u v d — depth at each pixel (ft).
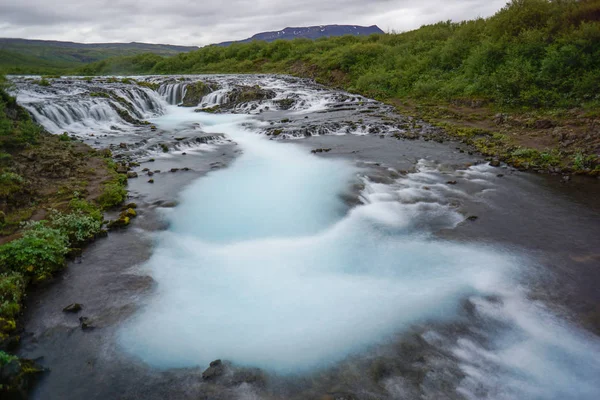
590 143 41.68
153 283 22.36
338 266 24.39
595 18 62.85
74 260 24.43
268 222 30.35
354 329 18.75
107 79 89.76
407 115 65.00
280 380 15.83
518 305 20.07
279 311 20.24
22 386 14.93
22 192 31.04
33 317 19.40
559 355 16.85
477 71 70.44
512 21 71.67
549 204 32.04
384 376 15.89
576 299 20.43
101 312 19.86
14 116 46.62
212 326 19.12
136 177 38.75
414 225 29.19
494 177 38.27
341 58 104.17
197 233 28.48
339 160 44.24
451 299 20.74
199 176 39.70
